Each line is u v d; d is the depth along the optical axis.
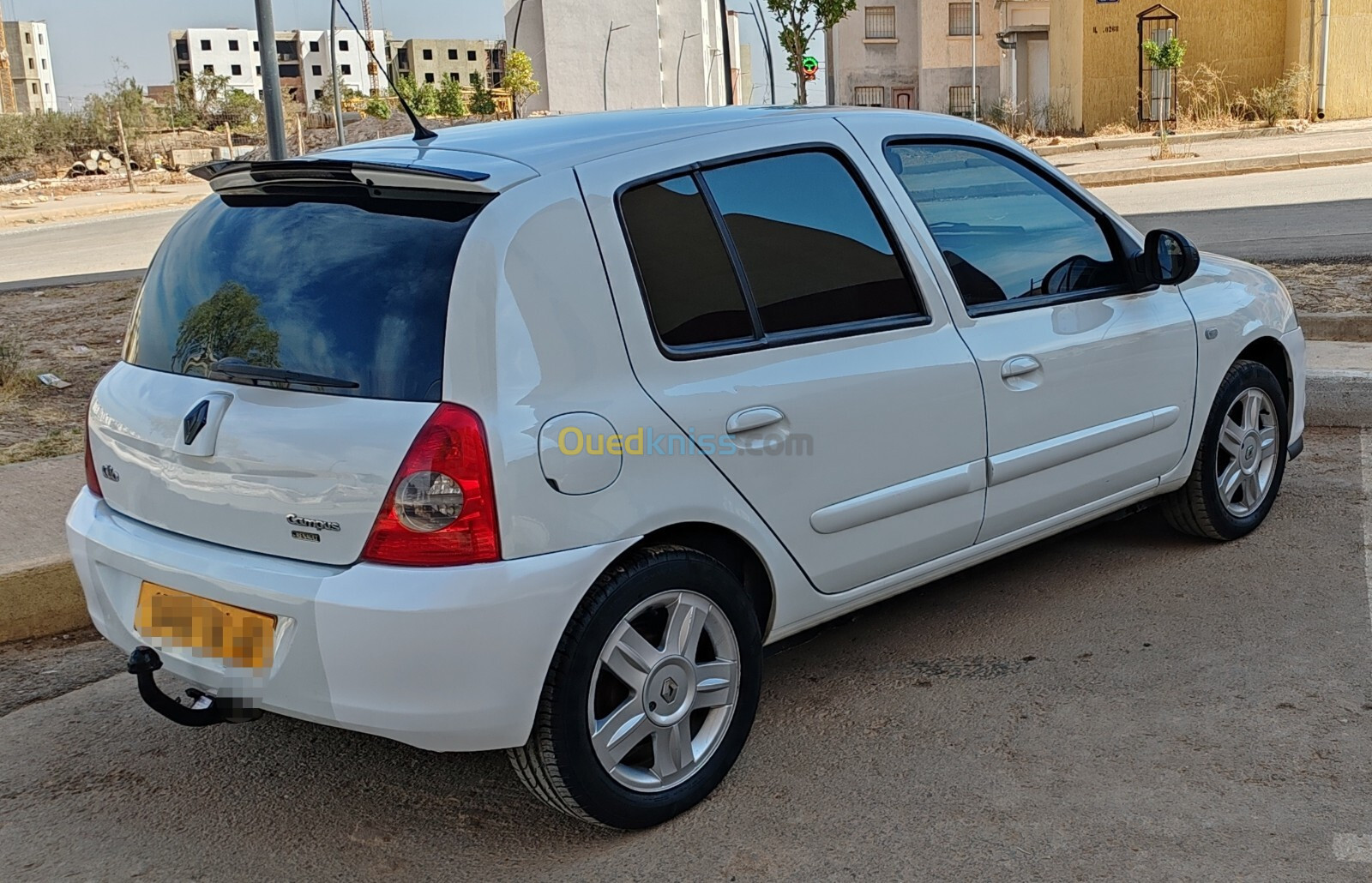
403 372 2.79
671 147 3.26
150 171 41.09
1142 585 4.51
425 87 60.78
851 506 3.46
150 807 3.37
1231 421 4.77
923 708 3.68
